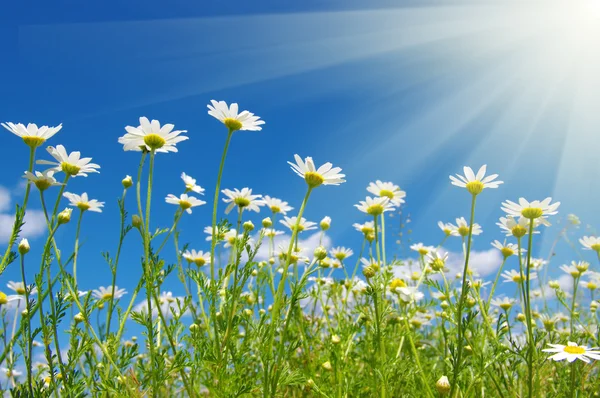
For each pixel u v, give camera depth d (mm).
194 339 649
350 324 761
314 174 655
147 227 631
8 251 607
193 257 825
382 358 707
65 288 658
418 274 955
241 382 635
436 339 940
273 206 935
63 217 679
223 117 679
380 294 755
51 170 669
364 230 883
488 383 766
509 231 682
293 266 859
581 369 732
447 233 920
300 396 788
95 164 685
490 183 642
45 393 620
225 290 658
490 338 696
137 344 650
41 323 616
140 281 665
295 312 854
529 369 627
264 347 631
